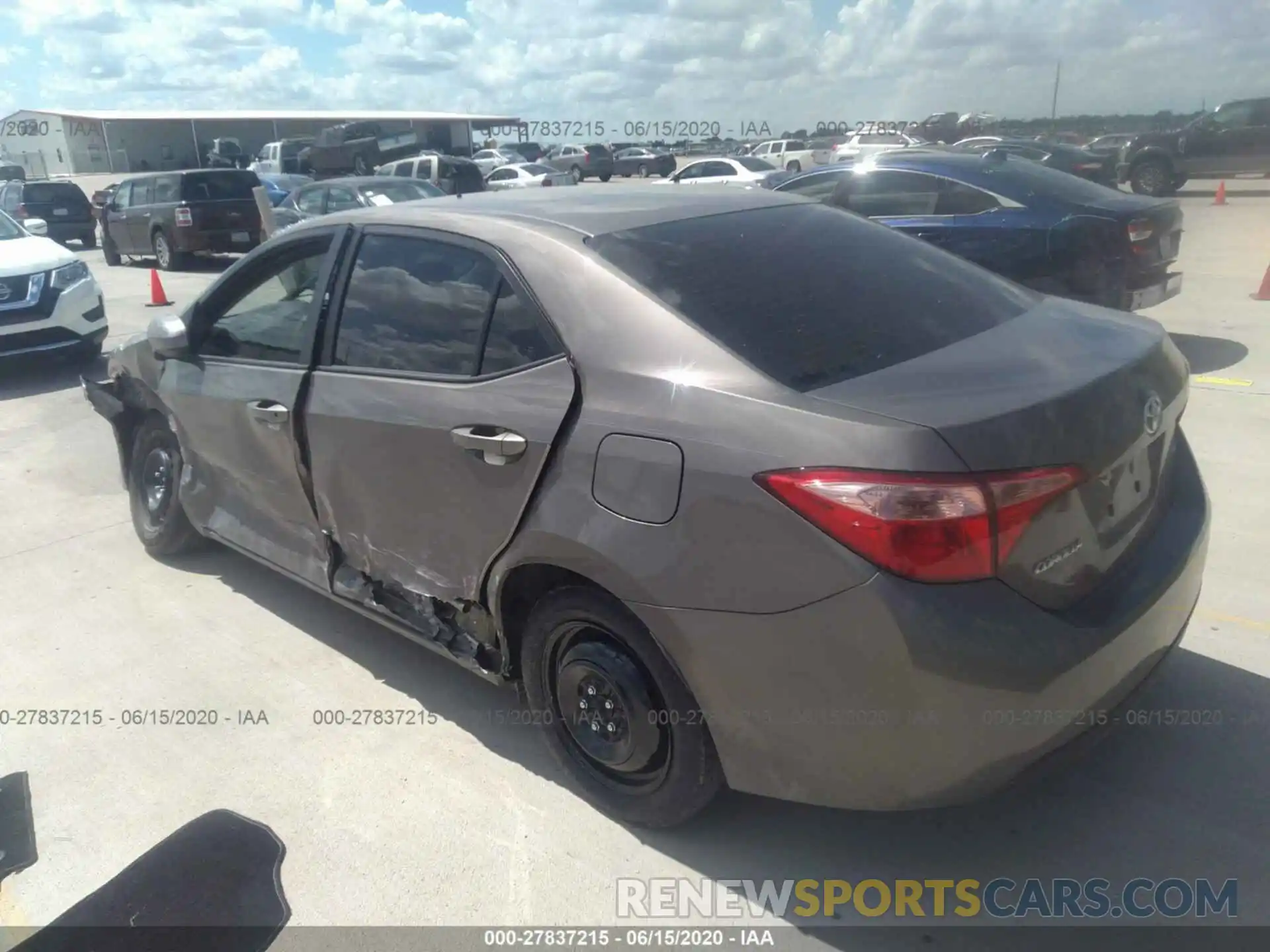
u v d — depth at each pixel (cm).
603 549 253
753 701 238
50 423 763
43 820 305
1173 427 282
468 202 345
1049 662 221
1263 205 2005
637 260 282
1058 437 229
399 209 349
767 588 228
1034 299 324
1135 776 297
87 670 392
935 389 237
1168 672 346
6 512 573
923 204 785
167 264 1780
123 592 461
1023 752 227
